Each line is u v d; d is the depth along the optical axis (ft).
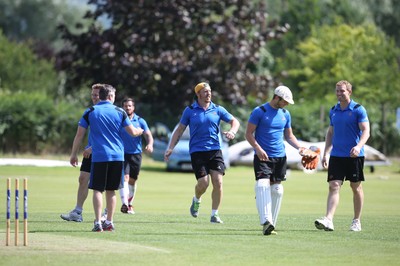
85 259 84.64
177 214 139.23
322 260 86.79
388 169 319.68
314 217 136.98
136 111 344.49
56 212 138.92
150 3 340.18
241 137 344.49
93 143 106.93
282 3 567.59
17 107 319.88
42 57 558.97
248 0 354.95
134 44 336.70
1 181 208.33
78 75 348.18
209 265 82.43
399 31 584.40
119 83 338.75
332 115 114.32
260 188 108.47
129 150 140.56
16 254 87.30
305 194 201.98
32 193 182.29
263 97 351.87
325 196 195.52
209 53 341.21
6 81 471.21
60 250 90.27
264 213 107.55
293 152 309.63
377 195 201.67
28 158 305.73
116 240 99.14
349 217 139.13
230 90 340.18
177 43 347.15
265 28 361.71
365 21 507.71
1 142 319.27
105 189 107.76
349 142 113.09
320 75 437.58
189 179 248.93
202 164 123.13
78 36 346.95
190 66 336.70
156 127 327.06
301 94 442.91
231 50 342.64
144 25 341.00
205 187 123.54
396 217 139.95
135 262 83.25
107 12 344.69
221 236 105.19
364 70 432.25
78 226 114.52
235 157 313.73
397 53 464.65
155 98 344.69
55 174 249.75
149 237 102.47
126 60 333.21
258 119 110.73
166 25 343.87
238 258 87.04
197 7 347.56
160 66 333.62
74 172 259.80
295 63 463.83
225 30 344.90
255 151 109.91
